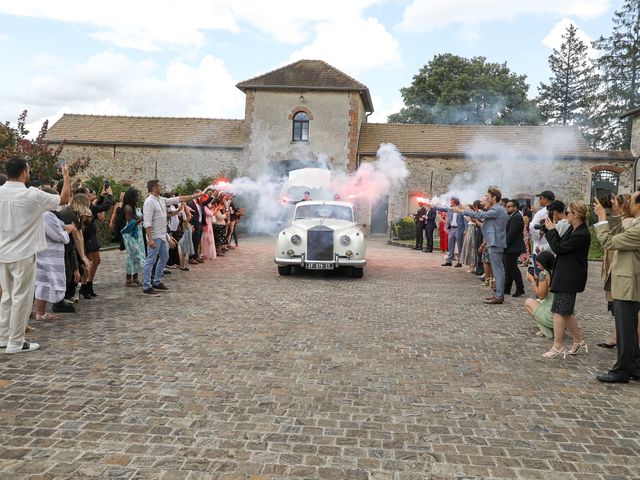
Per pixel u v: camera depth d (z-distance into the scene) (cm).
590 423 389
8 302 530
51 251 650
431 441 350
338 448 335
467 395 440
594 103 4497
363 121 2998
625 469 319
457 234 1393
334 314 748
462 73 4350
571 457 333
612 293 492
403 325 694
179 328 632
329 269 1112
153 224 873
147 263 857
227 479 293
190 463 309
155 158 2719
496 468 316
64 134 2753
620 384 481
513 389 459
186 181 2478
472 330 678
